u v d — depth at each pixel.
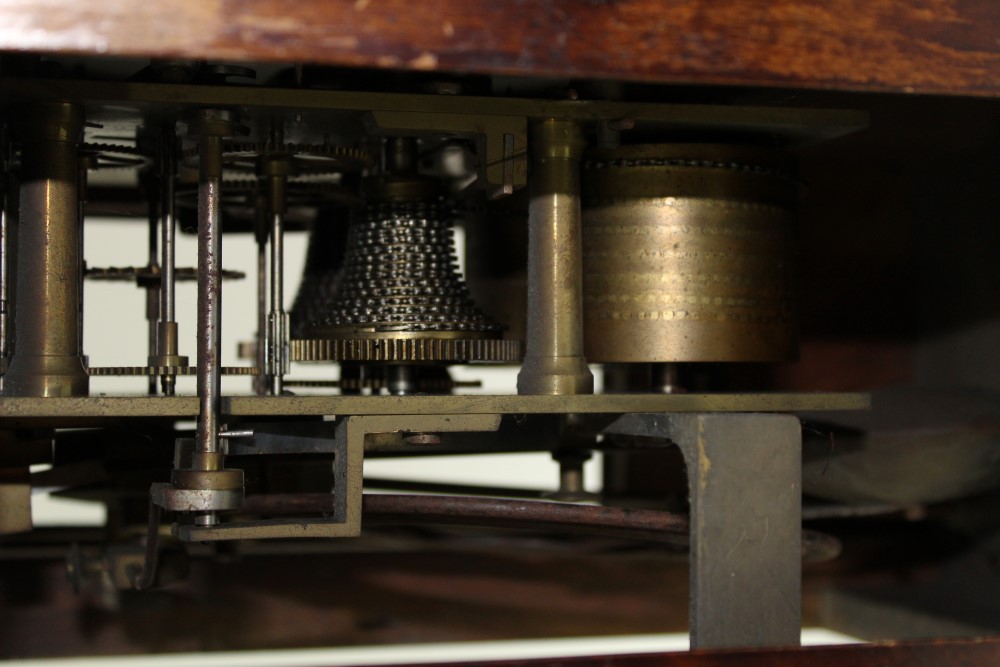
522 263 0.52
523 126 0.45
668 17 0.40
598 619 0.62
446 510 0.47
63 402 0.41
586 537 0.58
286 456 0.49
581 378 0.45
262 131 0.46
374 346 0.46
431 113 0.44
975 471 0.54
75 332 0.43
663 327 0.47
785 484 0.42
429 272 0.47
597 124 0.45
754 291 0.47
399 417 0.43
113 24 0.38
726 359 0.47
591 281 0.47
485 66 0.39
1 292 0.46
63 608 0.60
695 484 0.42
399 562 0.62
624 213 0.47
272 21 0.38
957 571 0.60
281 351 0.47
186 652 0.60
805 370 0.61
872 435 0.53
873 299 0.62
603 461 0.62
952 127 0.54
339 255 0.54
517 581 0.62
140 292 0.70
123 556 0.54
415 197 0.48
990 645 0.42
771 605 0.42
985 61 0.41
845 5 0.41
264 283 0.52
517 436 0.50
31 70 0.43
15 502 0.46
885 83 0.41
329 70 0.45
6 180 0.47
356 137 0.48
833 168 0.61
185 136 0.44
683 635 0.62
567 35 0.40
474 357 0.46
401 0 0.39
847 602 0.61
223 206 0.55
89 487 0.55
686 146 0.47
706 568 0.42
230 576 0.60
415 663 0.40
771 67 0.40
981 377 0.59
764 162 0.48
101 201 0.57
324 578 0.61
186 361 0.46
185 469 0.42
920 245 0.62
